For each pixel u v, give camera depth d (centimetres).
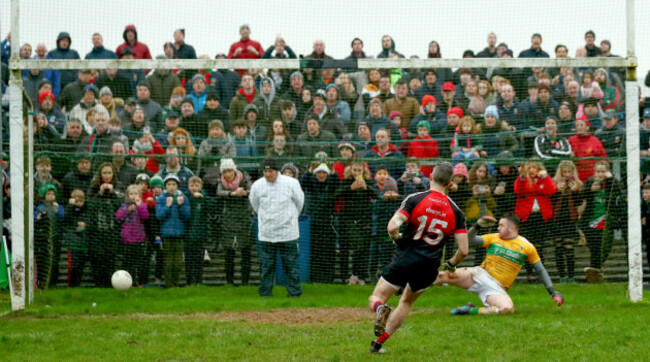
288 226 1748
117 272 1730
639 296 1630
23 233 1595
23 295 1588
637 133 1631
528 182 1845
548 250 1880
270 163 1748
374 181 1866
